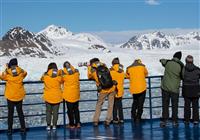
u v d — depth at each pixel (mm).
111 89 10766
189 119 10703
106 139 8836
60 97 10539
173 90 10312
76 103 10719
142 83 11062
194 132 9438
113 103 10938
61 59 156125
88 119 31828
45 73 10555
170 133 9391
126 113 32344
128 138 8867
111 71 11094
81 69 99375
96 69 10781
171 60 10414
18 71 9953
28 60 143250
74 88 10570
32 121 32531
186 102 10656
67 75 10531
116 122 11281
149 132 9648
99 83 10758
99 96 10867
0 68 101688
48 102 10477
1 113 38375
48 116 10555
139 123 11320
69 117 10711
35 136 9586
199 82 10609
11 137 9500
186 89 10500
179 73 10305
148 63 153250
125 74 11320
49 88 10453
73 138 9117
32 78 113812
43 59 150375
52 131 10367
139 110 11266
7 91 9930
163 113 10469
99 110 10945
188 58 10430
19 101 10023
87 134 9648
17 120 28812
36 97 60656
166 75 10422
